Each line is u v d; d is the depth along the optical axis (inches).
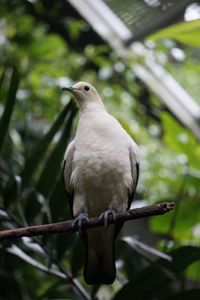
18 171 233.3
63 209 187.2
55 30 378.9
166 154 356.8
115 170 185.3
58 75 361.7
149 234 325.4
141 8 298.8
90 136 187.9
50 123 285.1
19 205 185.9
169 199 266.2
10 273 247.8
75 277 189.0
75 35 358.9
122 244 202.1
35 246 189.5
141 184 344.8
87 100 208.2
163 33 168.7
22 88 352.5
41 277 279.6
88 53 366.9
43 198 187.2
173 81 351.9
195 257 173.2
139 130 372.8
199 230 291.0
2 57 364.8
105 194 188.9
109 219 169.2
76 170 187.2
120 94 373.7
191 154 270.2
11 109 183.6
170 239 257.4
